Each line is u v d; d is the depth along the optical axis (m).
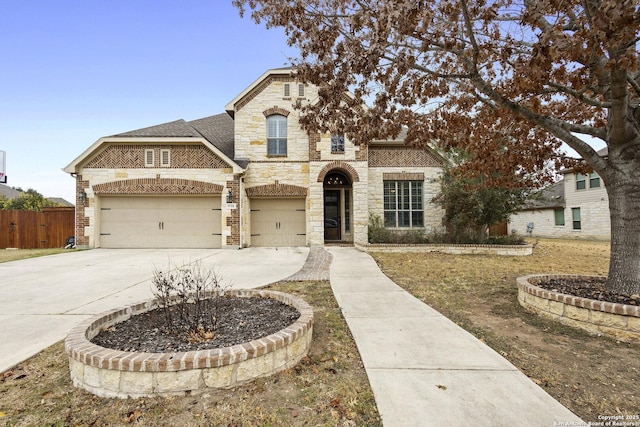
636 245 4.75
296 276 7.98
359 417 2.50
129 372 2.75
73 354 2.97
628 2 2.94
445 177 13.44
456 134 6.72
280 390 2.88
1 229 14.99
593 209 19.69
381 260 10.50
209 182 14.12
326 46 5.09
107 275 8.22
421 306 5.36
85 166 14.09
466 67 4.93
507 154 6.81
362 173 14.34
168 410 2.60
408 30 4.08
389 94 5.52
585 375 3.14
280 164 14.80
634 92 4.97
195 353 2.88
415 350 3.62
